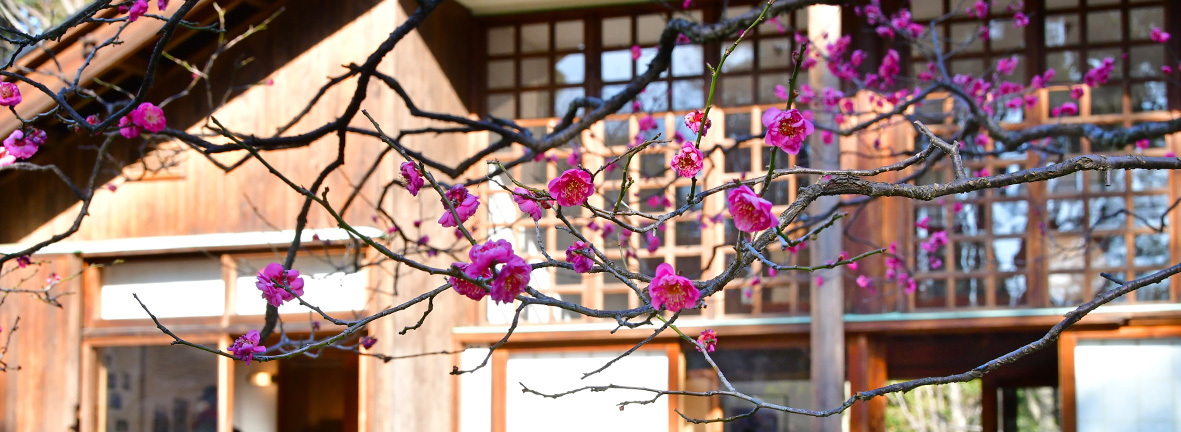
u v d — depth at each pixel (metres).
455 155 6.86
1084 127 4.59
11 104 3.09
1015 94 6.01
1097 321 5.78
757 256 1.99
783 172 2.24
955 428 14.02
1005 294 6.05
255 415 8.45
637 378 6.43
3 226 6.95
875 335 6.18
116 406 7.01
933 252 6.16
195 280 6.67
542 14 6.95
